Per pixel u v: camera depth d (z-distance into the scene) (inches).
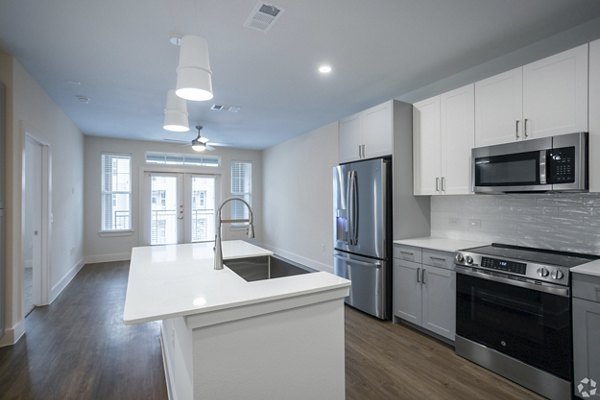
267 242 307.9
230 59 116.5
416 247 119.4
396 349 108.6
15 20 90.7
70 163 197.8
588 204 93.8
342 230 152.3
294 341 61.9
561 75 86.7
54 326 129.0
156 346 113.0
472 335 99.0
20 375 93.6
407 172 132.6
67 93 151.0
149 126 217.9
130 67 122.6
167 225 280.4
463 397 82.0
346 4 84.0
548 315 80.1
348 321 133.7
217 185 304.0
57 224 169.2
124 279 200.7
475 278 97.7
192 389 52.9
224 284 66.8
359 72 128.0
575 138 81.7
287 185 266.8
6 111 111.3
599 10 87.2
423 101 129.1
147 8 85.4
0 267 108.4
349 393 83.9
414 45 106.2
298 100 163.2
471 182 108.6
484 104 106.2
